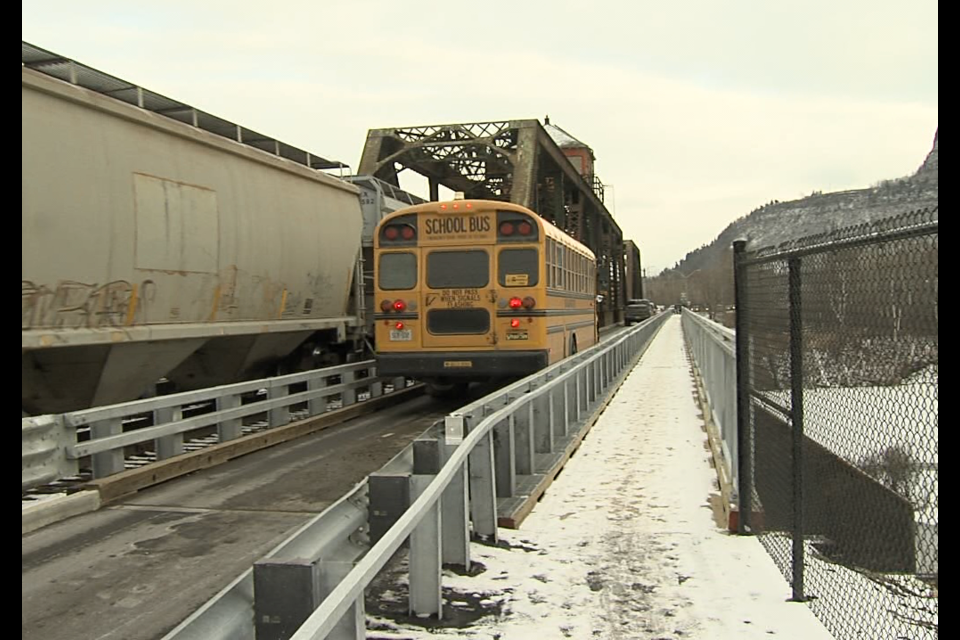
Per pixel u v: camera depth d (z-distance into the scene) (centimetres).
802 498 484
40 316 800
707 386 1378
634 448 1010
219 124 1205
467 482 564
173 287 1013
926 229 329
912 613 453
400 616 464
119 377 957
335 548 415
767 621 450
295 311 1351
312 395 1238
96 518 731
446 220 1303
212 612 308
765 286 594
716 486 792
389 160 2966
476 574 532
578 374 1159
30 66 905
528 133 2927
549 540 612
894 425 476
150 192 961
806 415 519
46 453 738
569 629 444
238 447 1028
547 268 1316
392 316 1313
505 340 1284
